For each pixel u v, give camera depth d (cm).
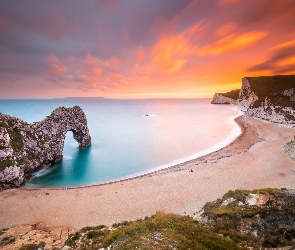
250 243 1590
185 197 3509
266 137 7494
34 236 2492
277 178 3988
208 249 1427
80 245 2014
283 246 1496
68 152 7000
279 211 1961
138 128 11719
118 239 1617
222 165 4900
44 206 3434
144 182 4219
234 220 1953
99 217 3062
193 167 4978
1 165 4188
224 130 10350
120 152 6981
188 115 18438
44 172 5216
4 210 3347
